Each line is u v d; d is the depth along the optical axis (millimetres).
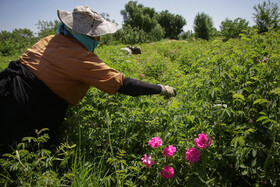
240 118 1847
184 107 2145
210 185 1461
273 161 1412
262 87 1886
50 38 1771
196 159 1456
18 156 1335
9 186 1422
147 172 1637
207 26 26312
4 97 1565
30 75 1616
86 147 1961
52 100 1705
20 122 1603
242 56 2436
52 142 1797
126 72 3119
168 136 1760
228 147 1600
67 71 1633
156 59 5590
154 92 1878
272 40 3061
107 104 2311
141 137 1965
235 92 1824
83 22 1666
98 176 1501
